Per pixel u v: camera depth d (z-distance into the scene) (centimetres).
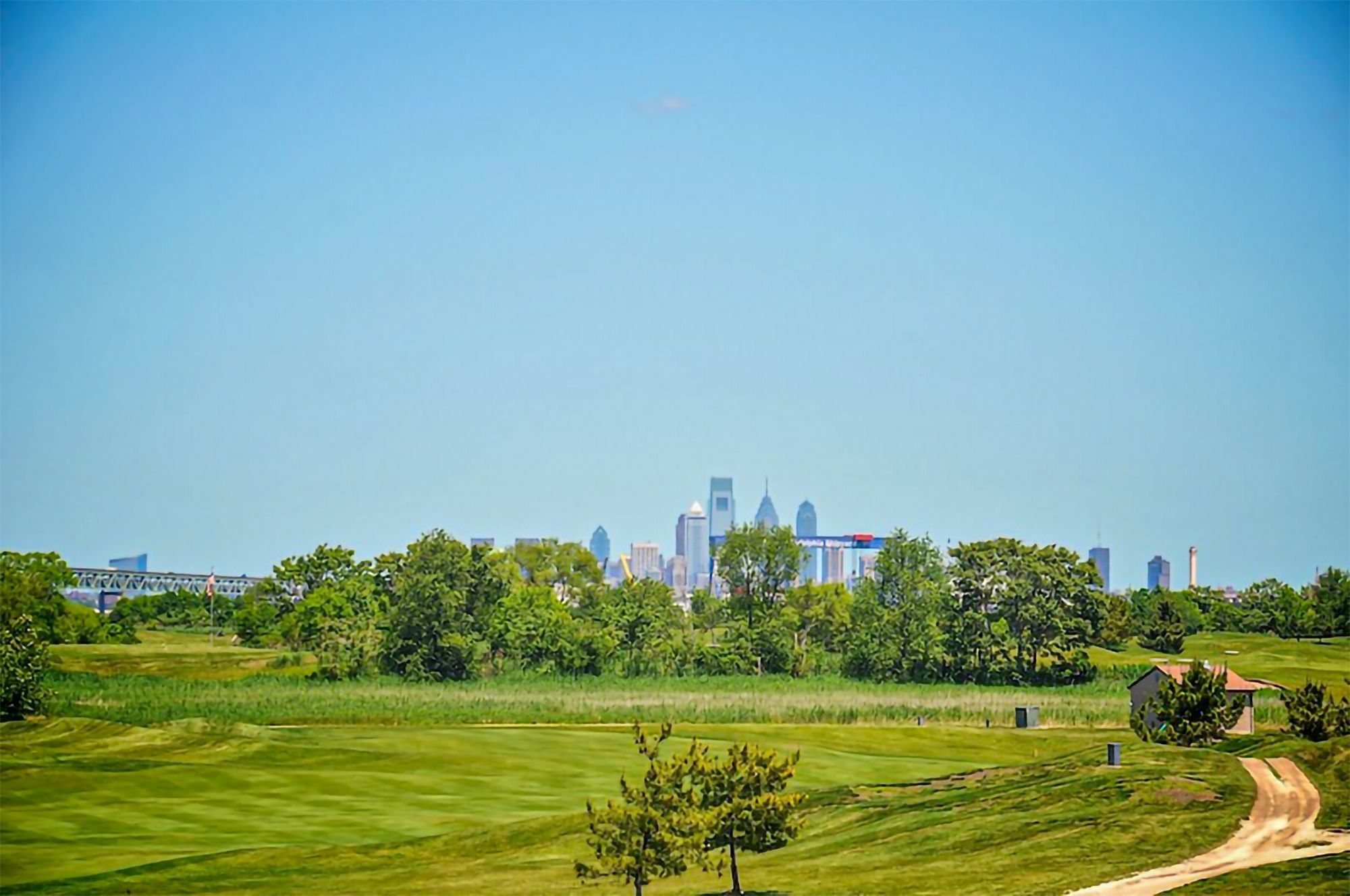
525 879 6675
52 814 8644
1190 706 10062
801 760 11131
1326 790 7381
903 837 7050
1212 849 6400
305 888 6575
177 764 10462
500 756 11094
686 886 6359
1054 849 6494
